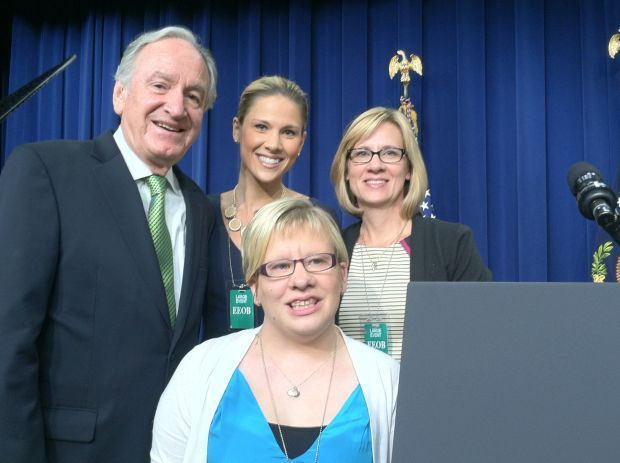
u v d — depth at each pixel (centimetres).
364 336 208
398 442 72
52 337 165
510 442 69
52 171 171
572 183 120
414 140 219
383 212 221
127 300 169
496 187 408
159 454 152
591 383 70
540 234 392
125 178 181
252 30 457
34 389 156
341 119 439
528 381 71
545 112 398
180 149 190
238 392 146
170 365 174
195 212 201
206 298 232
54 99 490
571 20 402
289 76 448
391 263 213
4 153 492
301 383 147
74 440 161
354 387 146
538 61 400
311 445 138
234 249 234
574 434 68
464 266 207
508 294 75
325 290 148
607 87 386
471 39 413
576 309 73
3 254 159
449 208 415
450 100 420
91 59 481
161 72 185
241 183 246
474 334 75
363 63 435
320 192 439
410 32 425
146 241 175
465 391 73
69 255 166
